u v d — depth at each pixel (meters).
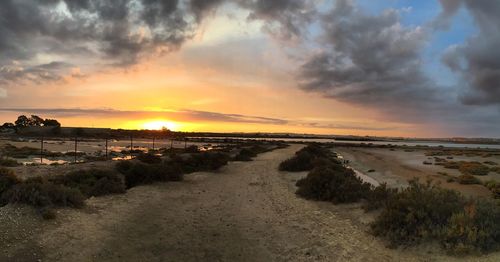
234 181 21.81
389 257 8.04
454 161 53.53
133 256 8.08
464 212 8.56
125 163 22.47
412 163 48.28
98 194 14.48
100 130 146.75
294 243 9.42
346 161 44.22
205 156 29.47
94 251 8.05
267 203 14.95
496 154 80.25
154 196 15.37
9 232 8.09
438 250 7.91
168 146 76.56
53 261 7.23
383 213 9.95
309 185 16.27
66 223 9.52
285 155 49.22
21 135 110.94
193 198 15.66
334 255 8.42
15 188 10.06
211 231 10.48
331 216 12.30
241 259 8.27
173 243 9.20
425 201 9.27
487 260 7.03
